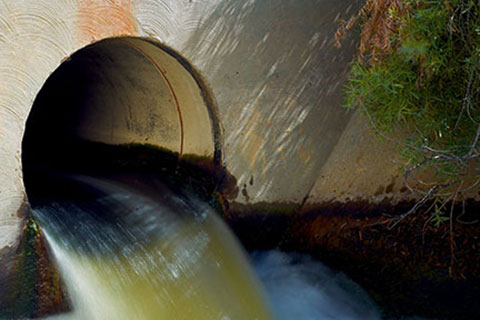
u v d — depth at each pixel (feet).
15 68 11.79
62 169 18.58
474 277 14.58
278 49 15.56
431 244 15.66
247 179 16.21
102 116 19.84
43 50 12.09
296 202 16.96
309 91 16.22
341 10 15.97
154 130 17.90
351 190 17.03
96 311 12.17
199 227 15.20
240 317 13.52
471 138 13.75
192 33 14.25
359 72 13.75
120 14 13.03
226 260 15.06
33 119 22.15
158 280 13.19
